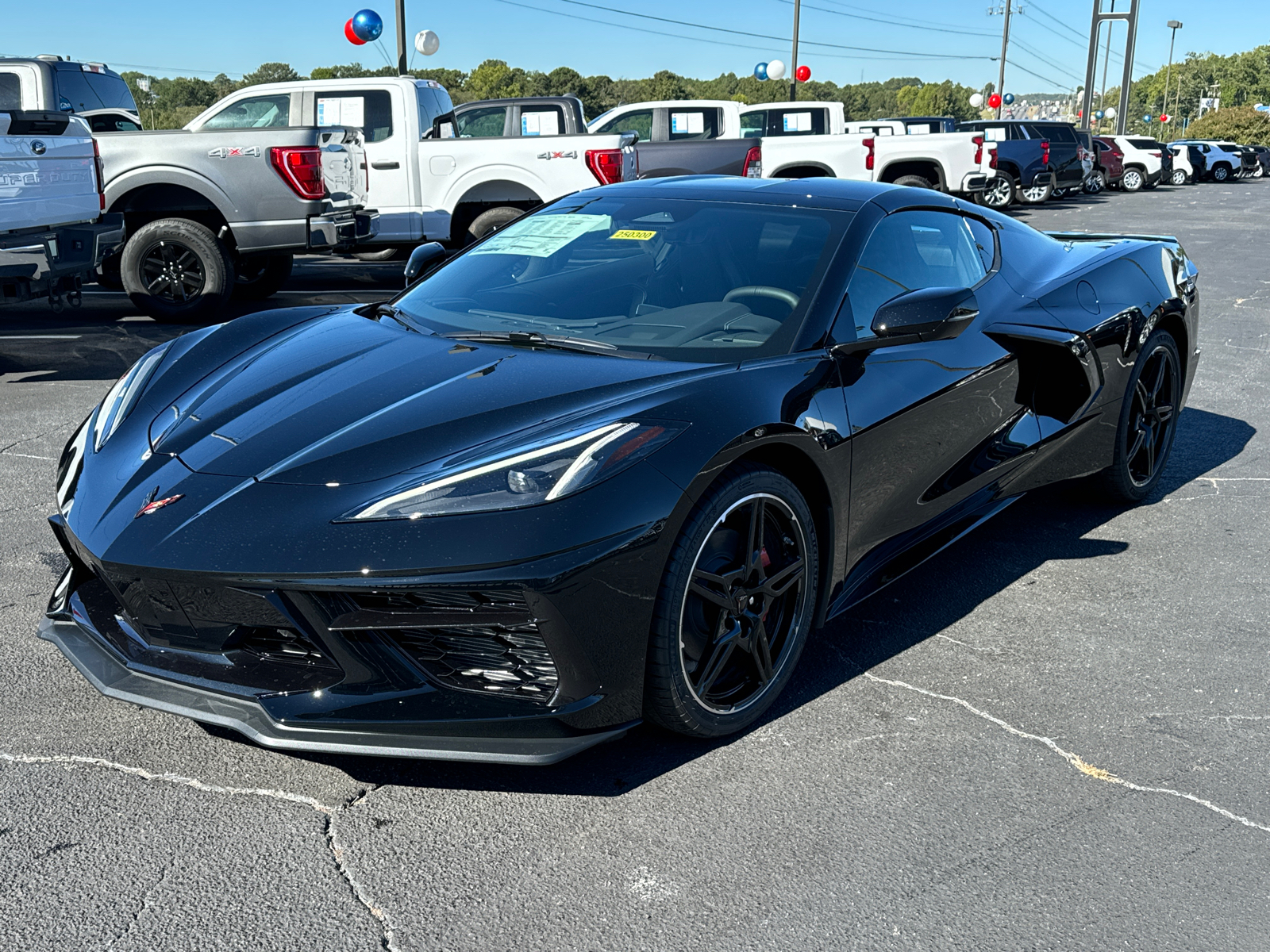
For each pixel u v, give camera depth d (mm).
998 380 3355
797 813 2232
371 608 2113
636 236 3246
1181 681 2850
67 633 2516
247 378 2771
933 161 16297
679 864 2064
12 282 5859
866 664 2914
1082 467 3887
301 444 2369
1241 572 3598
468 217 9727
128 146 7613
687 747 2479
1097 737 2561
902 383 2924
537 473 2162
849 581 2930
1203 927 1925
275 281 9086
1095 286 3930
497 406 2416
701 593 2355
